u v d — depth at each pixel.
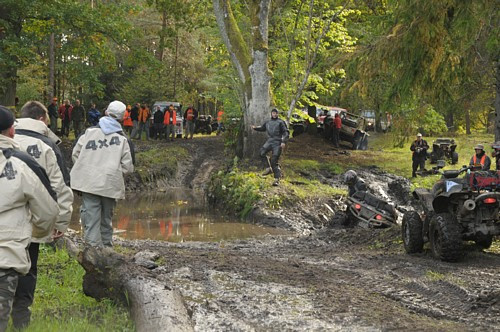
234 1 28.97
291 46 29.36
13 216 4.88
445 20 13.10
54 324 5.70
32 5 28.52
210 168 30.69
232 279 8.36
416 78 13.55
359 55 14.16
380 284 8.52
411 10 13.09
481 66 14.65
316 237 15.45
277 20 29.80
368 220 16.16
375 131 45.91
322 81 30.88
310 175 25.75
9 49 28.73
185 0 31.95
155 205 22.77
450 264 10.09
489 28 13.58
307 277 8.88
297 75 29.33
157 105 42.81
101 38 31.89
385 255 11.51
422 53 13.23
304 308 6.92
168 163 30.19
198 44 56.12
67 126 34.97
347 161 30.95
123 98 51.00
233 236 16.48
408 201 23.66
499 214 10.26
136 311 6.02
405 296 7.77
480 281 8.45
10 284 4.88
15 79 30.03
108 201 9.42
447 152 31.05
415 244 11.35
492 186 10.31
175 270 8.85
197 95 60.94
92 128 9.34
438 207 10.66
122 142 9.32
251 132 24.97
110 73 54.59
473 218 10.39
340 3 30.19
